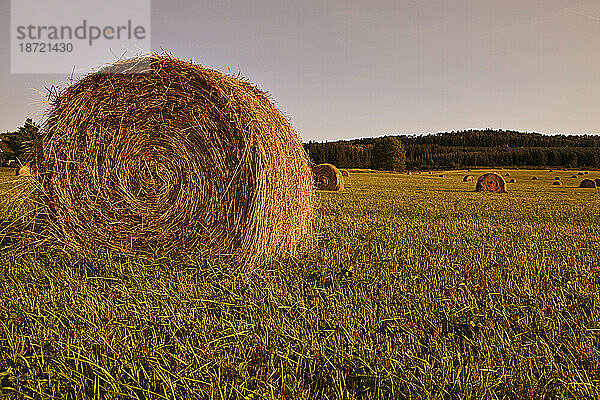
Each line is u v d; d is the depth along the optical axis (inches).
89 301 182.4
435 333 159.5
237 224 255.4
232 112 255.3
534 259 273.3
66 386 127.5
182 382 125.3
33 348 143.8
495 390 124.9
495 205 719.1
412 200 781.3
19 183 283.6
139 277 221.8
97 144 276.4
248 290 204.1
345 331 156.3
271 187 257.6
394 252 283.1
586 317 175.9
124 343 147.8
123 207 275.3
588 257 284.2
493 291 208.7
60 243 277.0
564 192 1278.3
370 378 129.2
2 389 122.7
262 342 151.6
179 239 269.7
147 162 275.0
